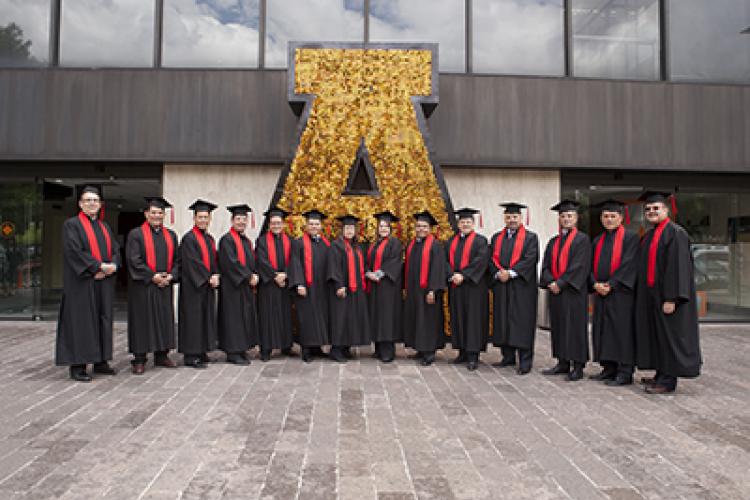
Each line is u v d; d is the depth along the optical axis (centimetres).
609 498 287
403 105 804
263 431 391
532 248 621
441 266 641
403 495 287
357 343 659
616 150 984
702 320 1046
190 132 946
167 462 331
